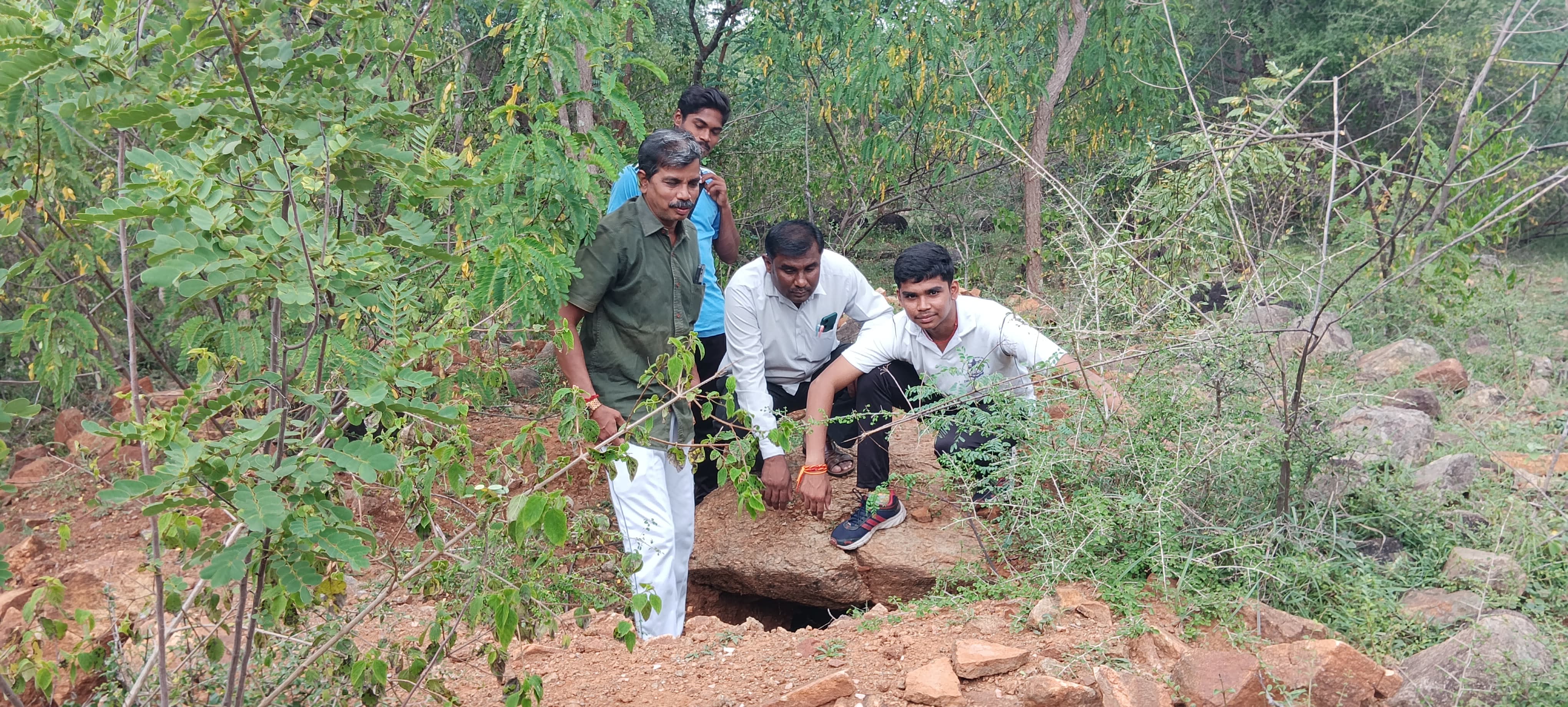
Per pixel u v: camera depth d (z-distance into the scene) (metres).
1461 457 3.68
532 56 3.29
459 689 2.77
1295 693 2.47
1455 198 4.50
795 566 3.79
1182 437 3.24
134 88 1.86
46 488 4.33
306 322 1.86
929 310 3.47
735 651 2.96
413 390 1.99
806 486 3.68
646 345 3.32
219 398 1.73
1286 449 3.16
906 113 8.12
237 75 1.86
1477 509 3.41
